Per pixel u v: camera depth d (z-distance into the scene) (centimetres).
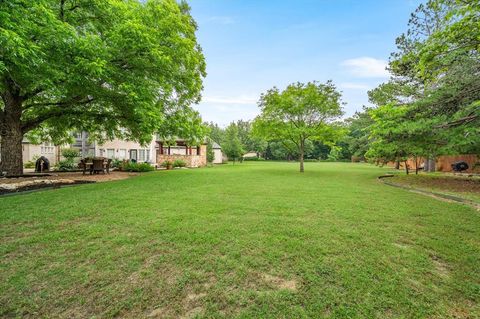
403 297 209
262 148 5619
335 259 277
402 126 928
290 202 590
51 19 631
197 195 665
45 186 778
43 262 260
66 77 745
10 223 388
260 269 253
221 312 187
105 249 295
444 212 506
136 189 755
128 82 911
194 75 1327
